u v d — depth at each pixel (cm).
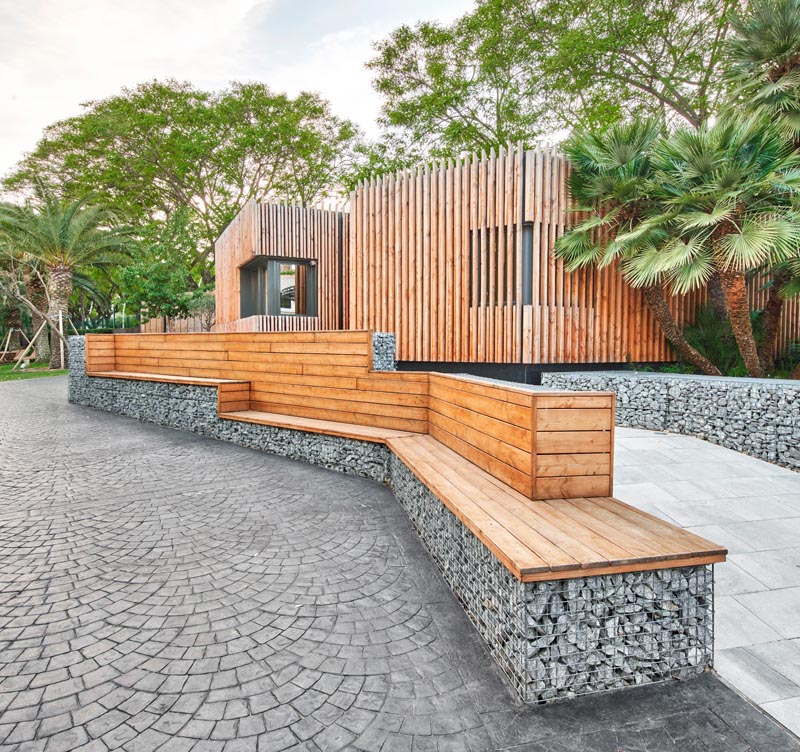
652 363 1039
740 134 748
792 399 554
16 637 247
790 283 859
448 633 256
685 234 808
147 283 2181
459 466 387
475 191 984
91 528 398
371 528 404
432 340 1047
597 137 884
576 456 294
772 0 823
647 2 1373
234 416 726
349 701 204
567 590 209
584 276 984
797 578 327
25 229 2052
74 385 1191
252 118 2520
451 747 180
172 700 203
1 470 581
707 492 479
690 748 181
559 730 190
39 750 176
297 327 1456
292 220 1455
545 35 1576
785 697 212
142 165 2466
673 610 220
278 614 272
